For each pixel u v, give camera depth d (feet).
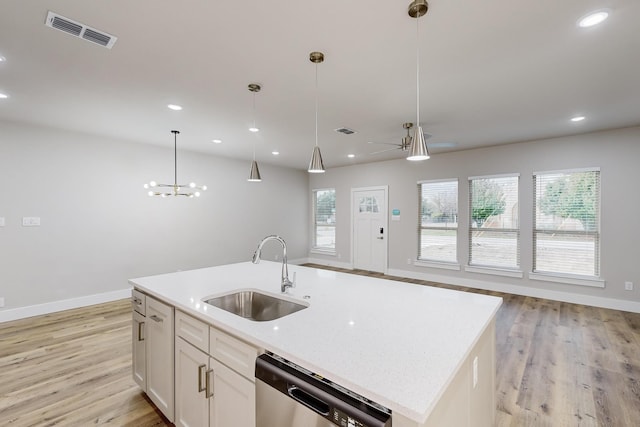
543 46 6.49
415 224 19.22
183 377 5.69
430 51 6.72
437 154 18.25
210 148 16.79
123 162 14.96
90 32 5.99
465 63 7.25
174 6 5.23
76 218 13.56
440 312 5.20
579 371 8.34
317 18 5.58
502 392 7.45
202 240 18.16
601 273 13.51
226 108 10.28
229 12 5.40
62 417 6.48
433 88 8.68
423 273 18.94
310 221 25.27
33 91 8.84
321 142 15.16
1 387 7.52
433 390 2.93
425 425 2.80
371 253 21.50
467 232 17.21
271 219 22.30
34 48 6.55
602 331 10.96
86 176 13.82
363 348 3.84
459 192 17.44
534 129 12.92
